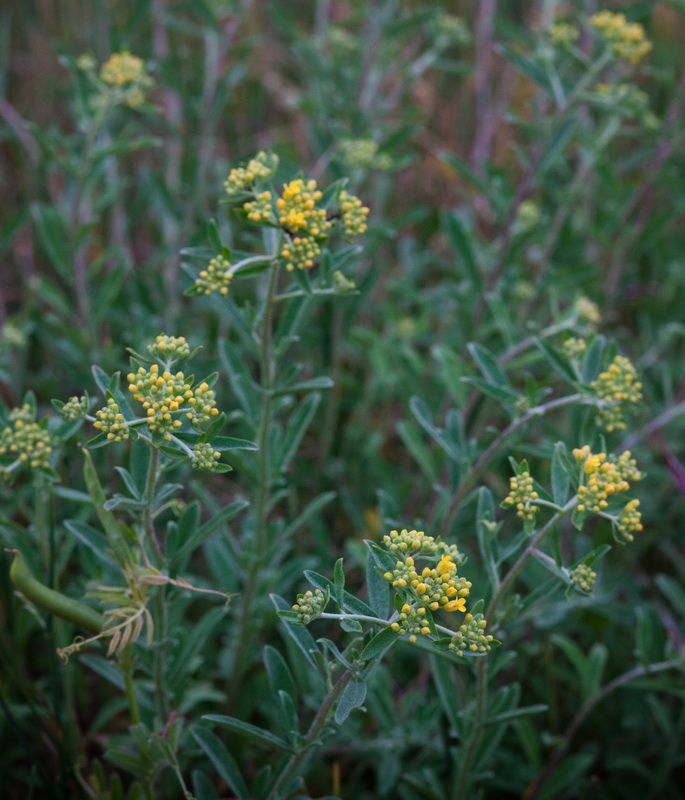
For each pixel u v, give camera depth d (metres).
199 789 0.36
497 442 0.38
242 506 0.34
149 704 0.38
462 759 0.37
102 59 0.58
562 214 0.51
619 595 0.50
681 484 0.46
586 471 0.31
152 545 0.33
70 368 0.49
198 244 0.50
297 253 0.33
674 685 0.40
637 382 0.36
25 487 0.42
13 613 0.43
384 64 0.57
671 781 0.46
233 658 0.42
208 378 0.30
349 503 0.49
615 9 0.58
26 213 0.47
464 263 0.47
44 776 0.38
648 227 0.53
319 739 0.34
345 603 0.30
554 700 0.45
